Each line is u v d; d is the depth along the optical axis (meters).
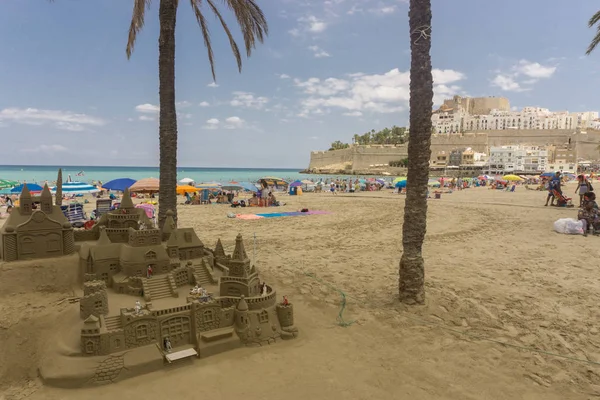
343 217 34.19
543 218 30.53
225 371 8.34
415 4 11.79
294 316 11.59
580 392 8.02
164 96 15.98
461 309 12.20
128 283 10.41
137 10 16.59
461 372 8.73
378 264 17.83
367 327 11.05
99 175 165.25
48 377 7.57
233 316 9.58
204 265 11.98
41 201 11.48
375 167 164.50
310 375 8.38
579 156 144.62
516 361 9.20
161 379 7.93
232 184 59.44
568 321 11.29
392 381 8.31
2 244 10.88
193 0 17.19
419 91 11.92
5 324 8.92
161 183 16.11
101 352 7.93
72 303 10.04
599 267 16.50
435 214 35.28
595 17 23.81
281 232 26.30
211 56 18.72
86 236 13.14
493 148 130.38
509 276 15.54
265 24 17.11
